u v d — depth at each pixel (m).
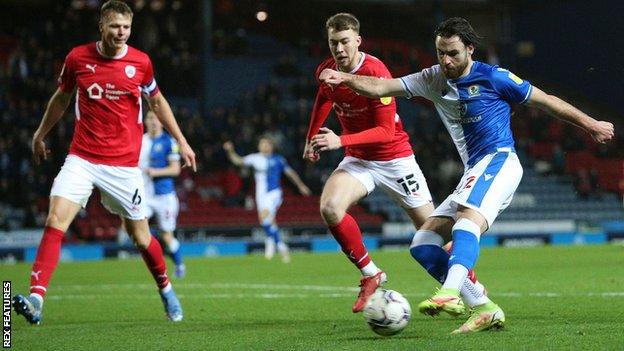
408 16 61.81
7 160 41.19
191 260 35.09
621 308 14.61
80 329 12.91
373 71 13.56
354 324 12.92
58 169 41.91
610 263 27.88
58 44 49.22
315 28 60.31
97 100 13.09
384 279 13.70
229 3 58.34
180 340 11.28
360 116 13.73
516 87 11.33
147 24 50.78
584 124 11.20
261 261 33.56
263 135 44.84
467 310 14.04
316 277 24.75
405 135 14.37
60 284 23.27
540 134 55.34
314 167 47.22
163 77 50.88
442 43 11.16
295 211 45.88
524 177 51.88
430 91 11.58
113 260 36.53
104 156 13.21
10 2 54.59
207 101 50.62
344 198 13.65
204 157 45.56
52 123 13.62
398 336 11.01
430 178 47.28
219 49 56.22
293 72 53.94
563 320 12.84
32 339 11.61
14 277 26.73
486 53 58.84
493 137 11.50
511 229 46.09
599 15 54.94
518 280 21.66
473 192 11.17
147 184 25.11
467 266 10.73
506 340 10.24
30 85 45.25
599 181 54.34
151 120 25.23
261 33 61.00
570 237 45.09
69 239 40.88
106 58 13.09
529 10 58.91
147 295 19.69
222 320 14.06
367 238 42.25
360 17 61.00
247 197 44.97
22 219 39.94
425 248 11.98
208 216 43.75
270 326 12.92
